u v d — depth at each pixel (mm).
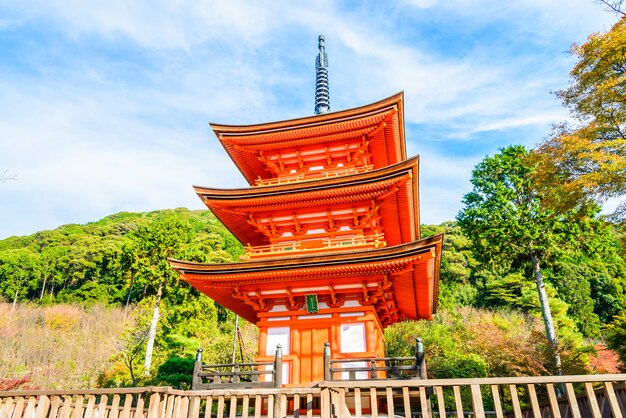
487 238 33750
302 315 15359
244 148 20109
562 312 48812
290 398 14016
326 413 8844
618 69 19594
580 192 19016
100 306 60094
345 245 16719
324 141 19469
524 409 14688
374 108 18219
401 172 15242
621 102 19156
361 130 18875
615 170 17547
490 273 62438
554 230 31422
